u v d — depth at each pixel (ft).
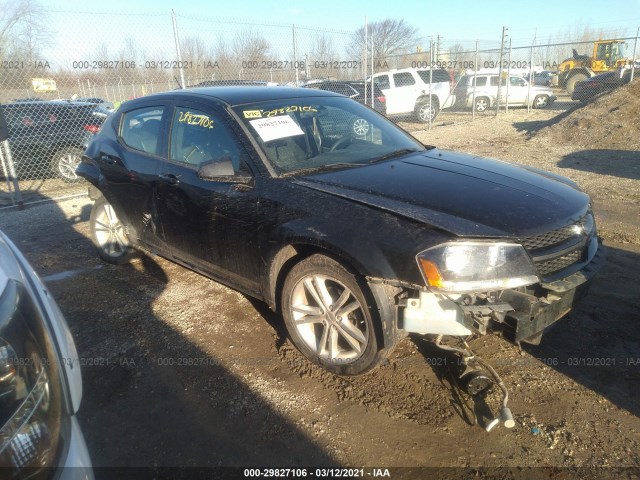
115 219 15.98
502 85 68.64
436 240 8.14
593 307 12.28
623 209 20.54
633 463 7.73
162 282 14.82
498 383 8.80
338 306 9.50
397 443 8.32
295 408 9.20
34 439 4.49
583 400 9.12
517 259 8.24
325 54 45.47
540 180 10.73
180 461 8.14
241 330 11.90
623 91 42.34
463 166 11.17
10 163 24.35
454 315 8.25
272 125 11.57
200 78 40.70
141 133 13.89
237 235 10.80
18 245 18.90
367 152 12.07
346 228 8.91
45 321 5.45
